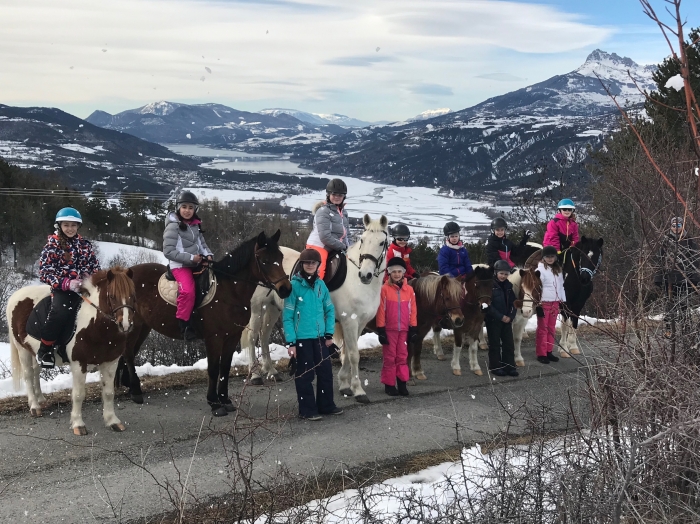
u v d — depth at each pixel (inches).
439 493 202.7
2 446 248.8
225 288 292.2
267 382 350.6
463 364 402.6
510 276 401.7
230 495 204.1
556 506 151.3
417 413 303.3
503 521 150.6
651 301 163.3
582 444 160.2
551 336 401.1
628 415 143.0
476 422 289.7
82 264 275.7
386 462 242.8
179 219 293.3
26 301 275.0
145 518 179.5
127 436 263.1
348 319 314.7
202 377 355.6
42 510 198.8
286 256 347.9
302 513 161.3
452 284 333.7
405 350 331.0
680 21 96.1
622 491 131.0
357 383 322.3
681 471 146.3
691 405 135.3
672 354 148.9
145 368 366.0
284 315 291.4
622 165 575.2
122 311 246.5
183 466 233.5
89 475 225.1
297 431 275.6
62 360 267.6
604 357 170.6
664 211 151.2
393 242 381.1
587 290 421.4
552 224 438.3
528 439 247.9
